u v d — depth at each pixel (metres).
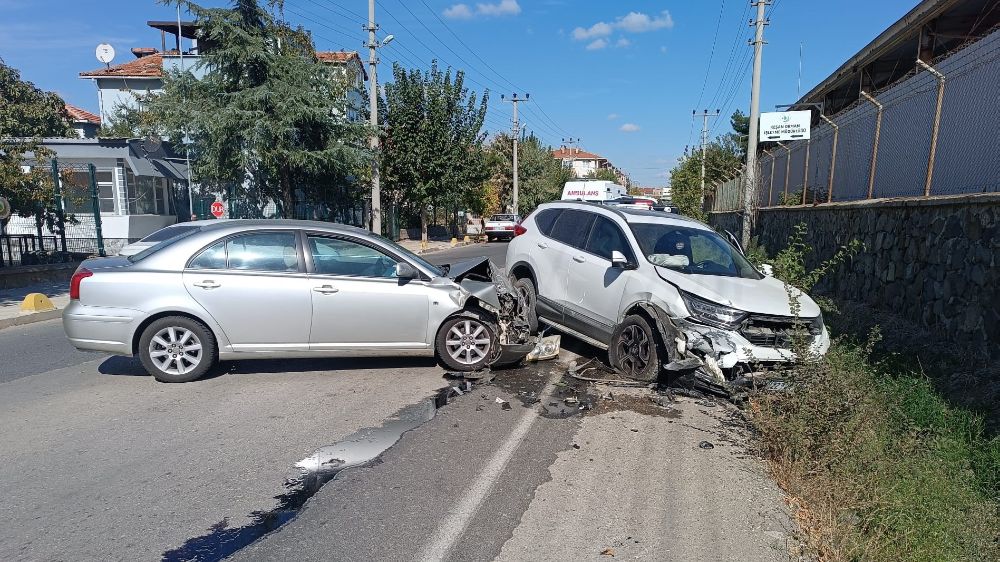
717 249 7.20
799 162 16.86
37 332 9.16
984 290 6.63
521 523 3.57
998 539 3.51
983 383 5.64
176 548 3.23
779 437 4.61
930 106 9.30
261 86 18.69
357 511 3.65
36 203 14.56
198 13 18.34
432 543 3.33
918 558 3.29
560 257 7.79
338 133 21.28
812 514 3.76
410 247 29.17
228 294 5.97
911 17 14.32
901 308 8.80
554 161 62.38
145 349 5.95
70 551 3.18
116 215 21.17
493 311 6.73
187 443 4.60
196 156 21.64
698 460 4.54
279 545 3.27
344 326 6.21
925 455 4.25
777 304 5.96
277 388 5.96
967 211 7.15
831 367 4.98
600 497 3.93
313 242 6.29
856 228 10.93
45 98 21.94
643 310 6.25
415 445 4.65
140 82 33.03
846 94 23.05
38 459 4.29
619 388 6.19
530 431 5.01
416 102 29.38
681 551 3.34
